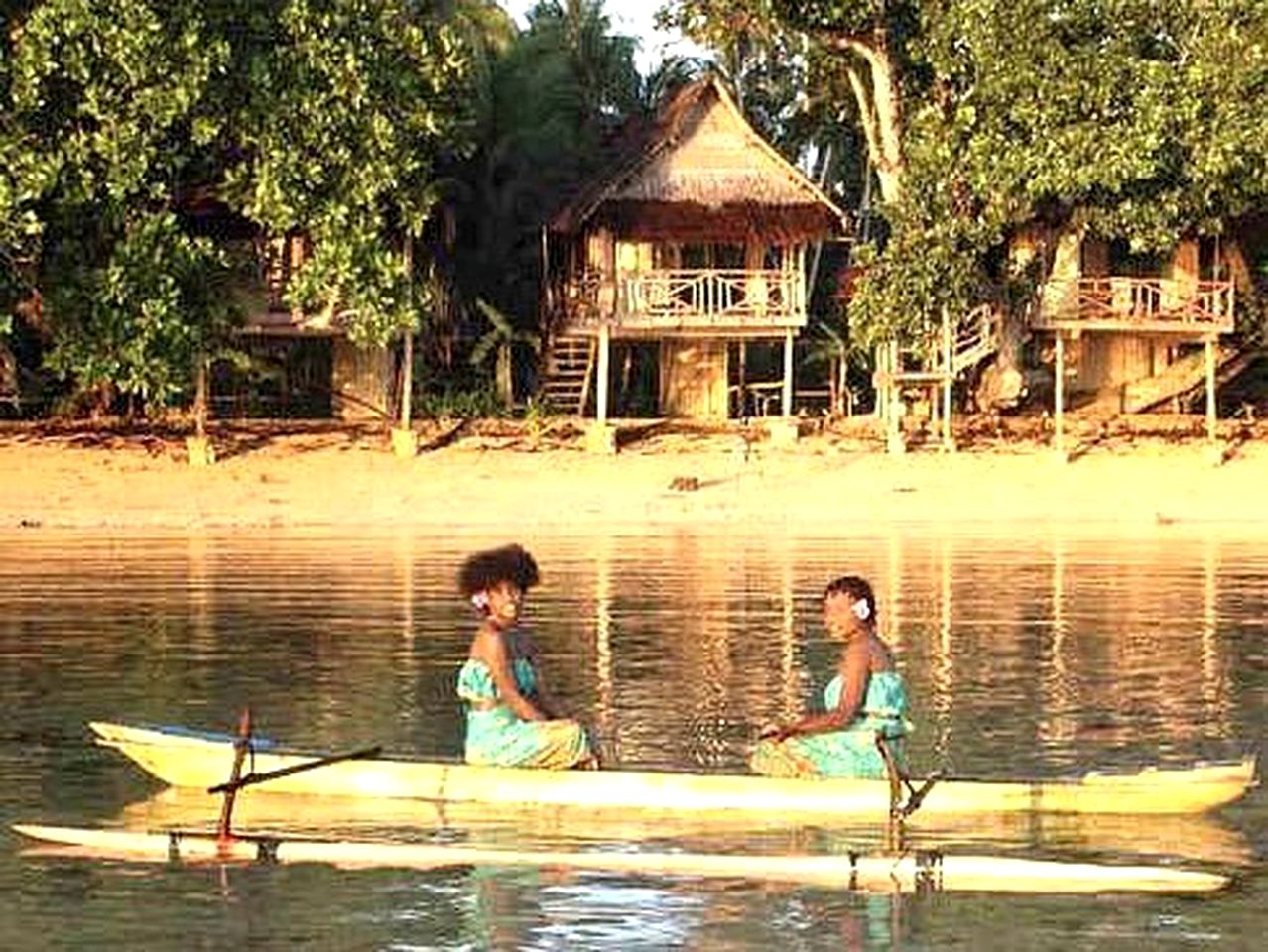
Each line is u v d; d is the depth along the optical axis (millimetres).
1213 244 49312
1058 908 11836
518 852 12836
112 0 37594
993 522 40469
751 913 11727
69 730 17172
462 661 21109
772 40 52875
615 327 46469
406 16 43031
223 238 44844
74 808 14242
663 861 12742
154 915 11656
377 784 14281
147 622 24422
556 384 48719
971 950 11062
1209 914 11711
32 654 21609
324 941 11195
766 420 47188
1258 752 16156
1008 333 46156
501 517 40188
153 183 39250
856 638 14047
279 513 39938
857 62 48312
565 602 26781
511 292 51406
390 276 40031
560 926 11469
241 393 47781
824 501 41469
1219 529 39531
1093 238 48875
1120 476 43250
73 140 38031
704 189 47031
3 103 37688
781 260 49031
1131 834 13508
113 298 38406
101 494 40219
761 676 20266
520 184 50594
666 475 42594
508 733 14289
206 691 19203
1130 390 50844
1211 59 41969
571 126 51719
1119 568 31578
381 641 22734
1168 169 42875
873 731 13977
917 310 43344
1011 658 21469
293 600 26781
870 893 12125
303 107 39500
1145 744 16516
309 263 39969
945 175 43219
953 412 48062
